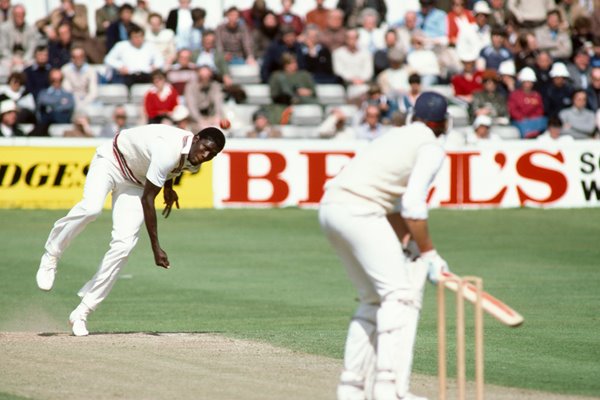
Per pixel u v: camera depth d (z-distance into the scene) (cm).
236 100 7394
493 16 8350
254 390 2412
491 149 6938
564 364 2895
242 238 5862
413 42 7906
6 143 6406
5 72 7481
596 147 7069
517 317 1994
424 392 2473
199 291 4406
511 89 7600
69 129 6906
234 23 7731
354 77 7681
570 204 7031
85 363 2703
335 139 7075
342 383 2189
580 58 7950
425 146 2125
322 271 4962
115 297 4253
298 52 7581
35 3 8106
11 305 3978
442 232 6172
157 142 2962
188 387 2430
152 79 6950
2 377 2508
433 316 3862
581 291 4447
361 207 2136
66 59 7238
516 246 5759
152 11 8269
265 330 3462
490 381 2641
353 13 8262
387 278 2130
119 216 3081
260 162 6750
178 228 6119
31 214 6338
